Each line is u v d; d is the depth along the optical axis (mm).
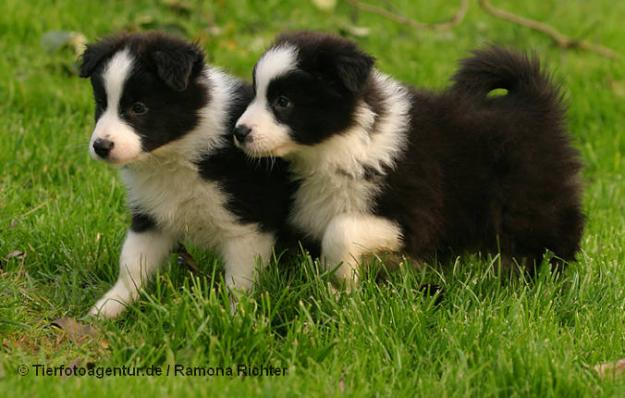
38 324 6500
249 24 13492
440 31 14312
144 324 6234
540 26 13445
